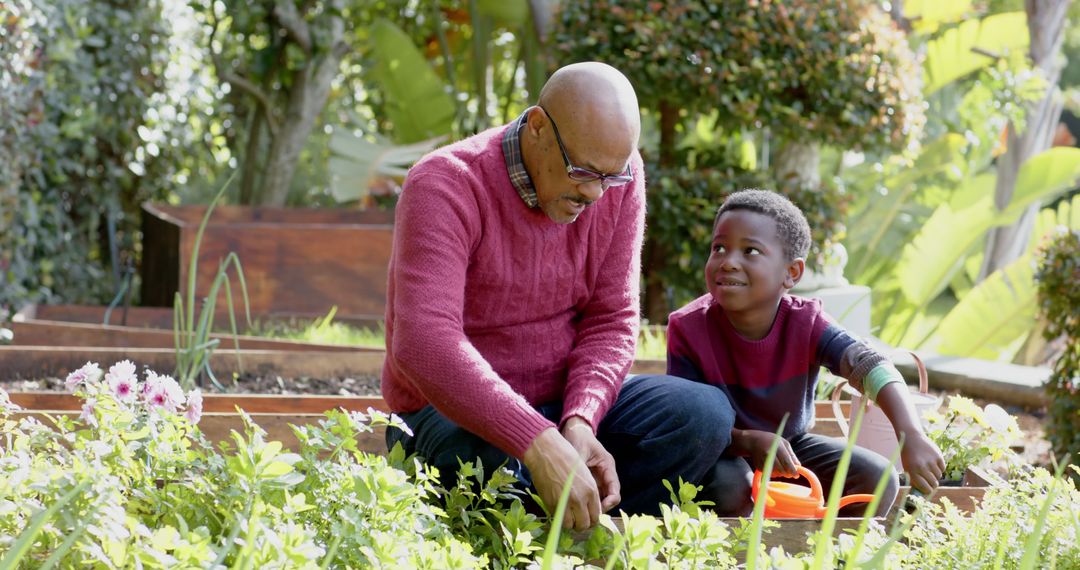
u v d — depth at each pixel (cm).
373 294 669
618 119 220
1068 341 459
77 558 157
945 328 731
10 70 534
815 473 272
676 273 668
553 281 247
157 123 838
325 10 873
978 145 886
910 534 218
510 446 212
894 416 252
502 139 241
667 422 243
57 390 387
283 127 922
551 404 255
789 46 621
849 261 877
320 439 196
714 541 191
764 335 271
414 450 254
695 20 614
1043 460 464
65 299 738
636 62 616
